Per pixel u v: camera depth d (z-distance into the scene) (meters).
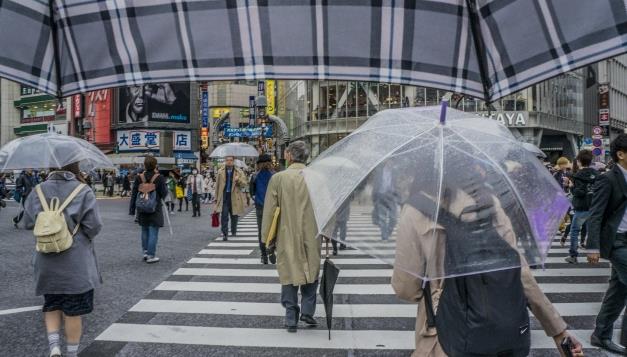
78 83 1.94
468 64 1.98
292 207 5.02
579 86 47.88
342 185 2.55
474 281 2.20
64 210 3.96
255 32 1.92
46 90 1.91
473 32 1.97
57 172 4.12
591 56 1.75
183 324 5.33
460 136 2.43
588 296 6.54
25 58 1.88
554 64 1.81
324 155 3.07
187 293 6.70
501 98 1.93
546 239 2.20
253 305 6.12
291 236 4.98
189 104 54.69
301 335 4.97
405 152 2.44
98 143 55.62
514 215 2.22
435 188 2.26
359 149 2.68
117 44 1.93
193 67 1.93
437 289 2.58
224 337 4.91
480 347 2.13
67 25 1.92
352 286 7.14
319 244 5.10
